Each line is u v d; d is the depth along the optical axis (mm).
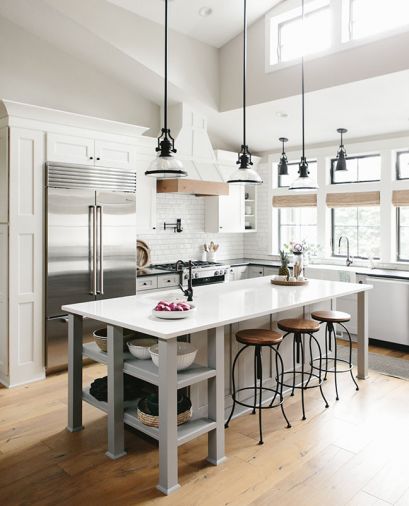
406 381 4156
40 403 3641
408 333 5055
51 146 4184
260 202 7152
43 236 4199
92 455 2809
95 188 4527
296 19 5047
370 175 6004
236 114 5660
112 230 4695
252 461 2730
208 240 6750
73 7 4230
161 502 2336
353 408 3527
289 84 4949
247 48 5289
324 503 2314
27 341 4133
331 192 6285
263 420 3309
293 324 3494
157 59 4910
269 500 2342
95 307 3131
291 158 6684
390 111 5098
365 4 4539
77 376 3127
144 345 3152
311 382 4137
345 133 5922
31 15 4270
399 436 3055
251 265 6645
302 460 2738
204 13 4844
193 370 2686
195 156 5809
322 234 6406
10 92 4438
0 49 4355
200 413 3137
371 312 5355
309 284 4270
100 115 5184
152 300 3404
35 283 4160
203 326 2570
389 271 5508
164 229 6105
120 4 4531
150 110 5715
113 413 2762
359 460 2738
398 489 2439
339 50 4512
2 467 2664
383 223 5781
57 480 2535
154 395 2830
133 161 4910
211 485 2480
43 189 4172
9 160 3932
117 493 2416
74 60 4926
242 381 3543
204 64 5422
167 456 2422
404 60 4117
